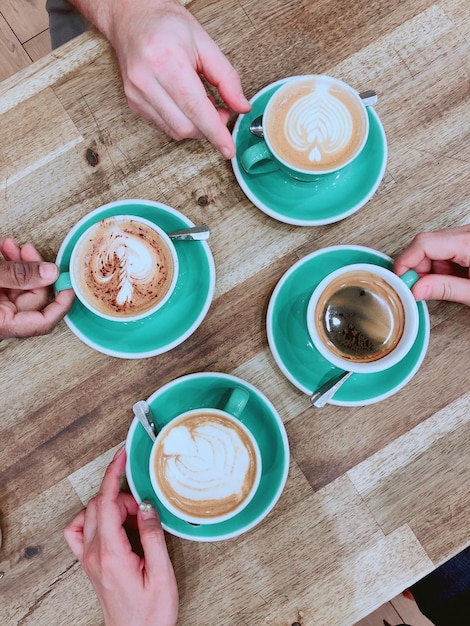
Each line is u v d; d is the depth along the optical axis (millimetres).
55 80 475
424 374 467
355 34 484
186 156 476
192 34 442
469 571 599
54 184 474
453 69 480
